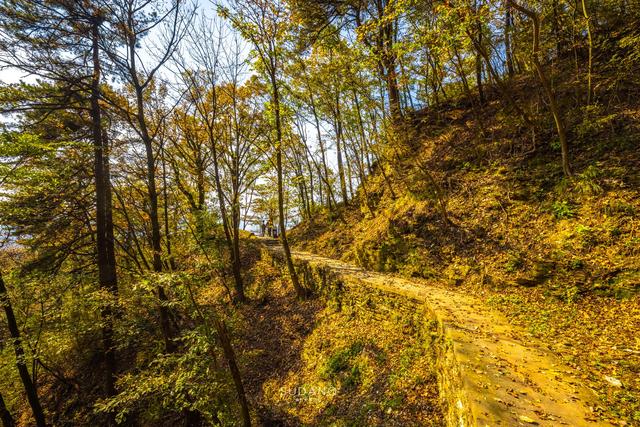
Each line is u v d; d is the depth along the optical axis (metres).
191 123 16.58
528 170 9.16
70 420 10.86
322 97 16.72
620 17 10.51
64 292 10.95
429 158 13.10
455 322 5.71
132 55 9.24
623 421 3.06
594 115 8.71
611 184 6.97
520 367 4.16
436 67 12.04
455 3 7.90
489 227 8.73
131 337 10.09
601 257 6.10
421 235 10.50
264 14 10.98
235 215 15.28
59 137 11.44
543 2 9.74
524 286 6.88
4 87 9.45
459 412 3.86
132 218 13.91
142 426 9.52
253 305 14.17
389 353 7.16
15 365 10.95
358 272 11.07
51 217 11.26
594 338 4.78
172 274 6.89
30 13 8.88
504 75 13.63
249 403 8.66
